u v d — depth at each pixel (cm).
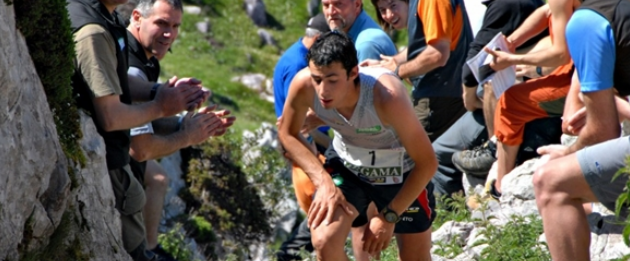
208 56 4631
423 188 936
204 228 2361
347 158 978
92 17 977
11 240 772
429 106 1617
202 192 2470
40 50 873
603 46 861
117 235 971
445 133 1658
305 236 1549
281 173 2603
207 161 2517
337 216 940
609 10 862
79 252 884
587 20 869
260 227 2511
